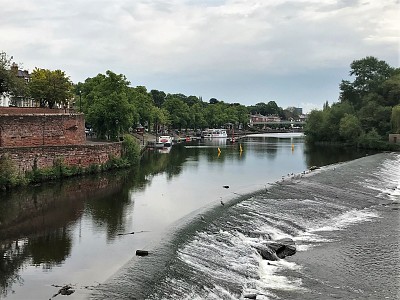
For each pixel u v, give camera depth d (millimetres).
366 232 48125
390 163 104438
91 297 25078
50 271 29625
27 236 38375
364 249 42375
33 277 28516
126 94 111625
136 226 41969
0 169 59562
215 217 43906
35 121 70625
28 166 65625
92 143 86750
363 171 88062
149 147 157000
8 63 80812
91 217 45688
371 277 35719
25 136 69000
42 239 37375
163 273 29047
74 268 30203
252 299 29281
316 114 188500
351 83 199125
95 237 38031
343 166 93250
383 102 173875
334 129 178250
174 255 32469
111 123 99562
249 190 60594
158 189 64438
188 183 71188
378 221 53125
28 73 140125
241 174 83938
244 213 48031
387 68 194375
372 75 194125
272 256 38062
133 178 75500
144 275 28234
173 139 196000
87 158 78000
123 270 28906
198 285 29031
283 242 41688
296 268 36656
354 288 33344
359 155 132000
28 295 25562
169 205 52438
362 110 172000
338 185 71625
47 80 105125
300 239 44812
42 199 54844
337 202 61062
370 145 155875
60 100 107938
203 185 69125
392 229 49438
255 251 37969
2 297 25281
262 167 96500
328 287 33156
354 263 38562
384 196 68250
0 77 78500
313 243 43688
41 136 72062
